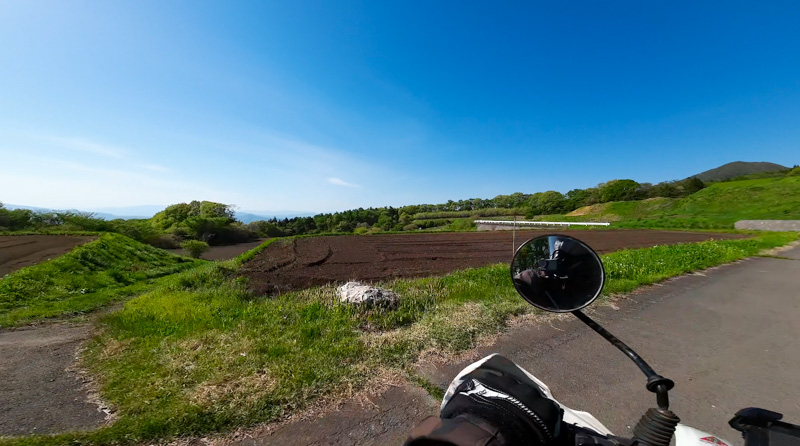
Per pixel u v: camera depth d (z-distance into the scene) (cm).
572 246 161
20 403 309
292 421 276
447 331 457
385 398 312
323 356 378
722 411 310
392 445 253
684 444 139
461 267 1227
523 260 168
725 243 1808
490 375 125
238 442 251
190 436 254
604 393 336
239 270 1143
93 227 2848
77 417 283
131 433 251
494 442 81
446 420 93
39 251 1599
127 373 355
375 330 486
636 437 108
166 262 1898
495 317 522
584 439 115
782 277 948
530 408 105
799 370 391
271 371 340
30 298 887
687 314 600
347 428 271
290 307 579
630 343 466
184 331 480
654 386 111
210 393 302
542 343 451
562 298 157
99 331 527
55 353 449
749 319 577
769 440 110
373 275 1055
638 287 793
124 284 1220
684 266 1062
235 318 532
